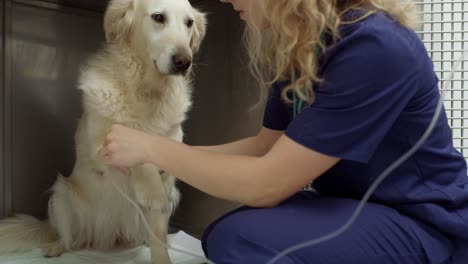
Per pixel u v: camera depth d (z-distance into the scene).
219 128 1.80
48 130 1.82
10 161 1.72
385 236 0.75
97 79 1.27
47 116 1.82
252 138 1.12
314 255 0.73
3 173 1.70
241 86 1.68
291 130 0.74
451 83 1.23
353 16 0.75
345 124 0.71
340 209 0.78
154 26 1.27
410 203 0.79
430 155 0.79
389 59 0.70
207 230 0.91
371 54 0.70
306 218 0.76
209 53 1.86
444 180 0.80
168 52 1.24
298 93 0.76
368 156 0.72
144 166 1.21
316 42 0.74
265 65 1.03
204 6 1.88
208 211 1.81
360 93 0.70
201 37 1.49
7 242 1.43
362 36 0.71
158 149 0.83
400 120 0.77
